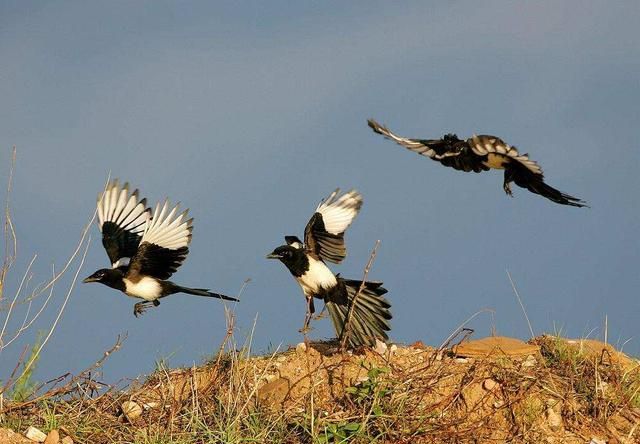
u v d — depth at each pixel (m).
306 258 13.95
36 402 12.70
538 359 13.01
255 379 12.82
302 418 12.14
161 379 13.29
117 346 12.91
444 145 11.53
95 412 12.70
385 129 11.55
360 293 14.12
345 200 14.36
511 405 11.99
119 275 15.77
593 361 13.12
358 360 13.05
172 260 15.85
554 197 11.36
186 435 12.01
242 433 11.97
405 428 11.69
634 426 11.77
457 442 11.59
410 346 13.80
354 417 11.91
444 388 12.38
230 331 12.95
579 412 11.99
